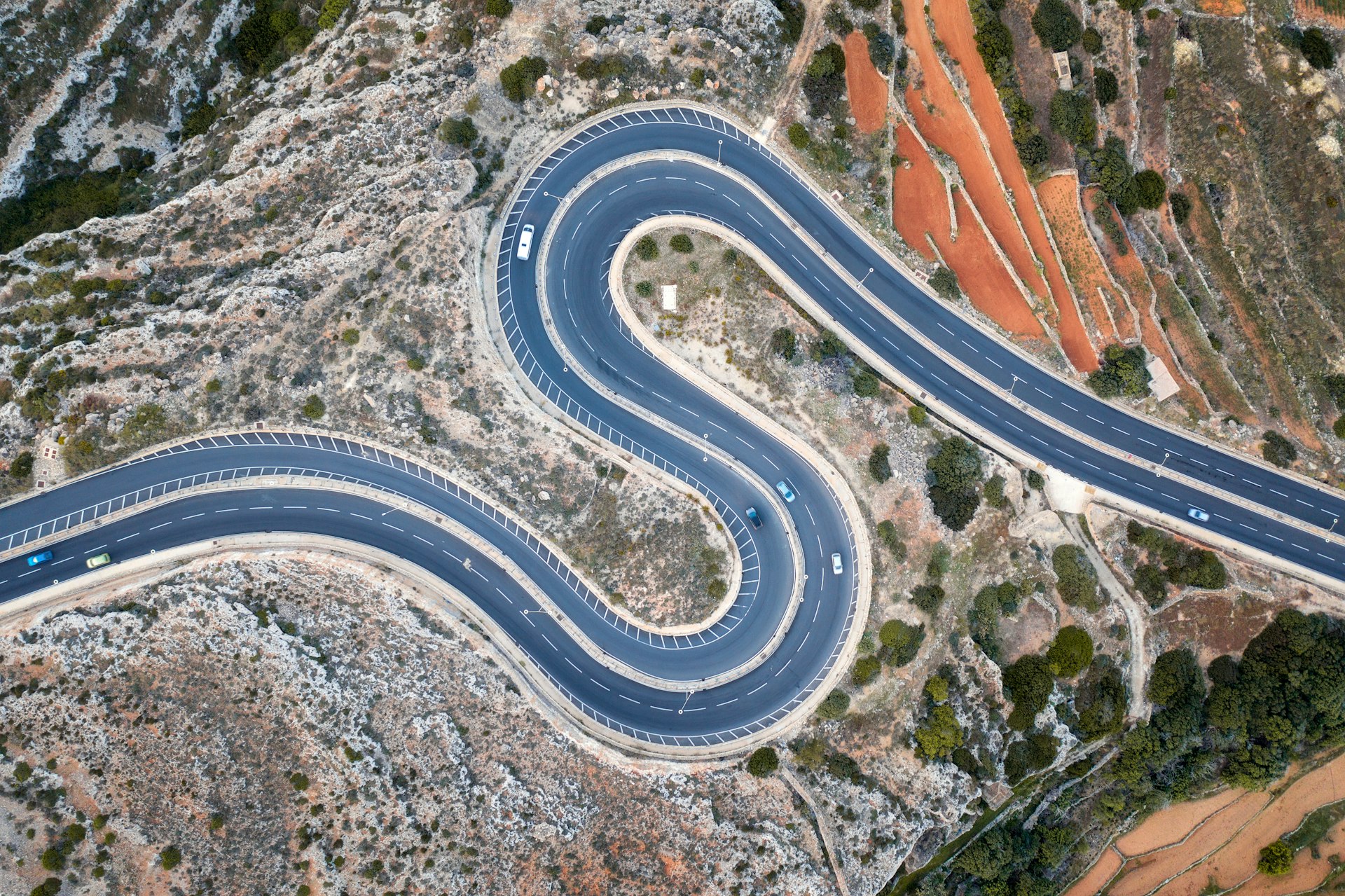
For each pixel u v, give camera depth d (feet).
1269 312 280.31
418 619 247.50
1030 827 280.72
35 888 207.82
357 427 252.01
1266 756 274.36
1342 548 278.46
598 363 270.05
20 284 246.47
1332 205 271.28
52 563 243.81
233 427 248.11
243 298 243.40
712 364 271.28
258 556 243.19
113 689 222.69
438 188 256.11
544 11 266.98
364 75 263.90
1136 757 277.44
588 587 263.49
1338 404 278.05
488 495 259.19
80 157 271.90
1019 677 268.00
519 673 257.14
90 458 241.55
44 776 214.28
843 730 265.95
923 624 268.41
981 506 274.98
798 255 278.26
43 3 261.85
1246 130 277.64
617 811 246.47
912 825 261.24
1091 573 274.98
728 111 276.62
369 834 225.35
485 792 238.48
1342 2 277.03
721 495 272.10
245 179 253.44
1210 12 279.08
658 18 273.54
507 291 266.77
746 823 254.68
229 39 279.90
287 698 228.22
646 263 270.87
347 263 248.93
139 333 240.12
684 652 267.18
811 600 271.69
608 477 261.85
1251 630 280.31
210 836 216.74
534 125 269.03
